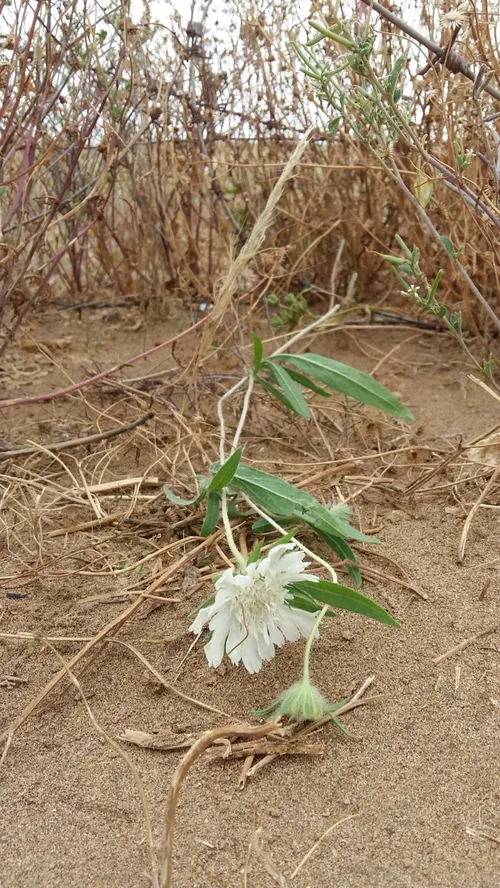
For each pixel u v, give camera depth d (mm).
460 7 364
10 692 292
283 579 268
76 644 313
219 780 252
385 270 707
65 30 474
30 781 255
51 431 500
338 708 266
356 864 225
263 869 224
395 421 517
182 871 224
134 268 739
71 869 226
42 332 694
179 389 550
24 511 408
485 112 416
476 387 562
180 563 341
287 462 458
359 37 347
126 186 701
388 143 385
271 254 559
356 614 327
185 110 624
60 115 598
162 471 449
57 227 767
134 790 250
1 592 345
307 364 407
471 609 327
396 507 409
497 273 474
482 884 218
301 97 628
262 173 683
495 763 256
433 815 239
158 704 285
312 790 249
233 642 271
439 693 284
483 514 397
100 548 377
